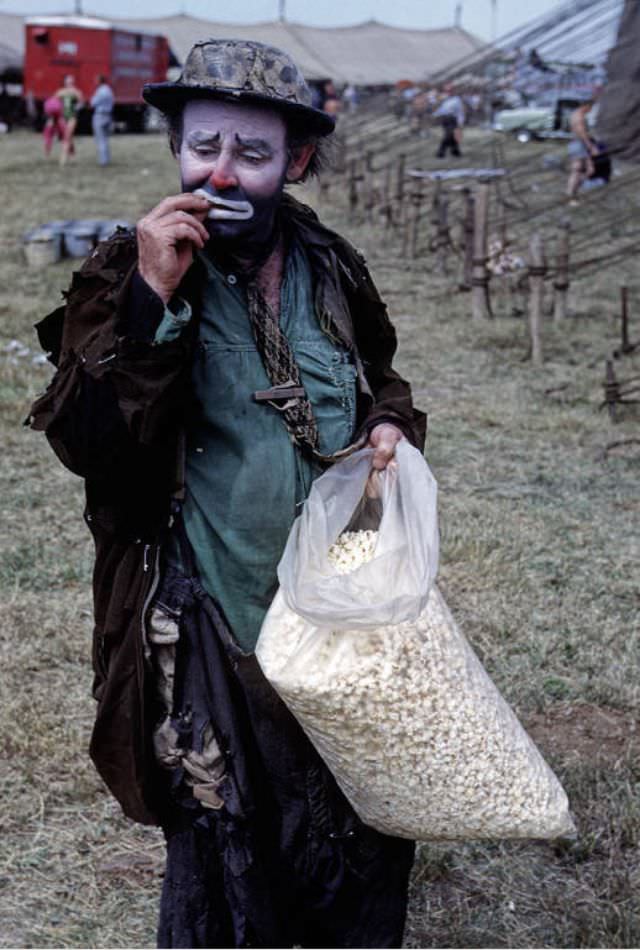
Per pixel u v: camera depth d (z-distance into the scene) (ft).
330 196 67.41
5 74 141.08
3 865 10.91
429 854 11.07
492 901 10.68
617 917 10.39
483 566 17.48
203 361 7.29
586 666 14.69
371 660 7.09
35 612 15.71
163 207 6.79
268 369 7.38
